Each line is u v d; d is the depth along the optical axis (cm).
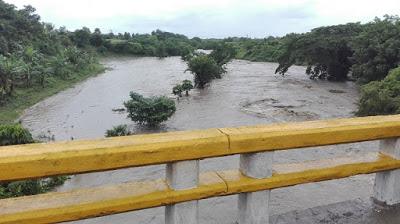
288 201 965
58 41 6994
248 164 225
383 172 274
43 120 2595
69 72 4759
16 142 1524
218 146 208
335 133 234
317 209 269
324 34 4472
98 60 7519
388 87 2352
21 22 5966
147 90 3756
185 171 208
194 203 216
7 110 2919
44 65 4519
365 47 3441
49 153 175
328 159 261
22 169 171
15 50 4938
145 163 194
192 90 3703
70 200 194
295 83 4050
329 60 4244
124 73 5384
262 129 224
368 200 281
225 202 909
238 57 7881
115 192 203
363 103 2330
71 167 179
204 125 2316
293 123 241
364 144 1568
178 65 6631
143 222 770
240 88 3741
